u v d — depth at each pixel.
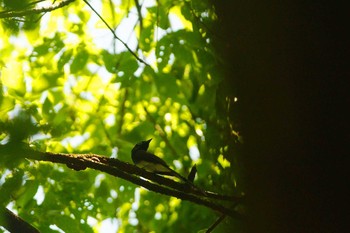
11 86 11.36
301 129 3.45
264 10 3.63
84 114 14.03
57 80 12.87
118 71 11.86
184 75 13.31
